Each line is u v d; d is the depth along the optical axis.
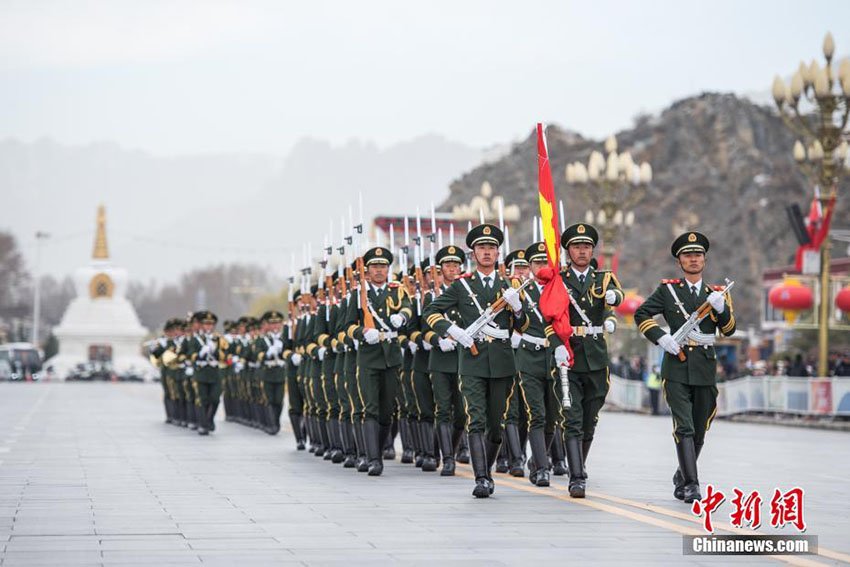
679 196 173.38
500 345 25.14
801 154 60.47
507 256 32.22
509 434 28.08
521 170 182.62
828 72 58.12
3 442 42.31
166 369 56.06
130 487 26.56
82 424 56.44
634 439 46.25
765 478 29.06
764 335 101.00
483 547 18.02
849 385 58.16
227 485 27.02
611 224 70.31
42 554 17.41
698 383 23.22
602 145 187.50
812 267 61.12
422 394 30.61
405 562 16.73
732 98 185.88
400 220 65.06
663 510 22.16
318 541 18.59
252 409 53.84
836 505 23.70
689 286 23.52
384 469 31.55
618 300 23.88
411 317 30.09
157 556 17.23
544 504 23.05
